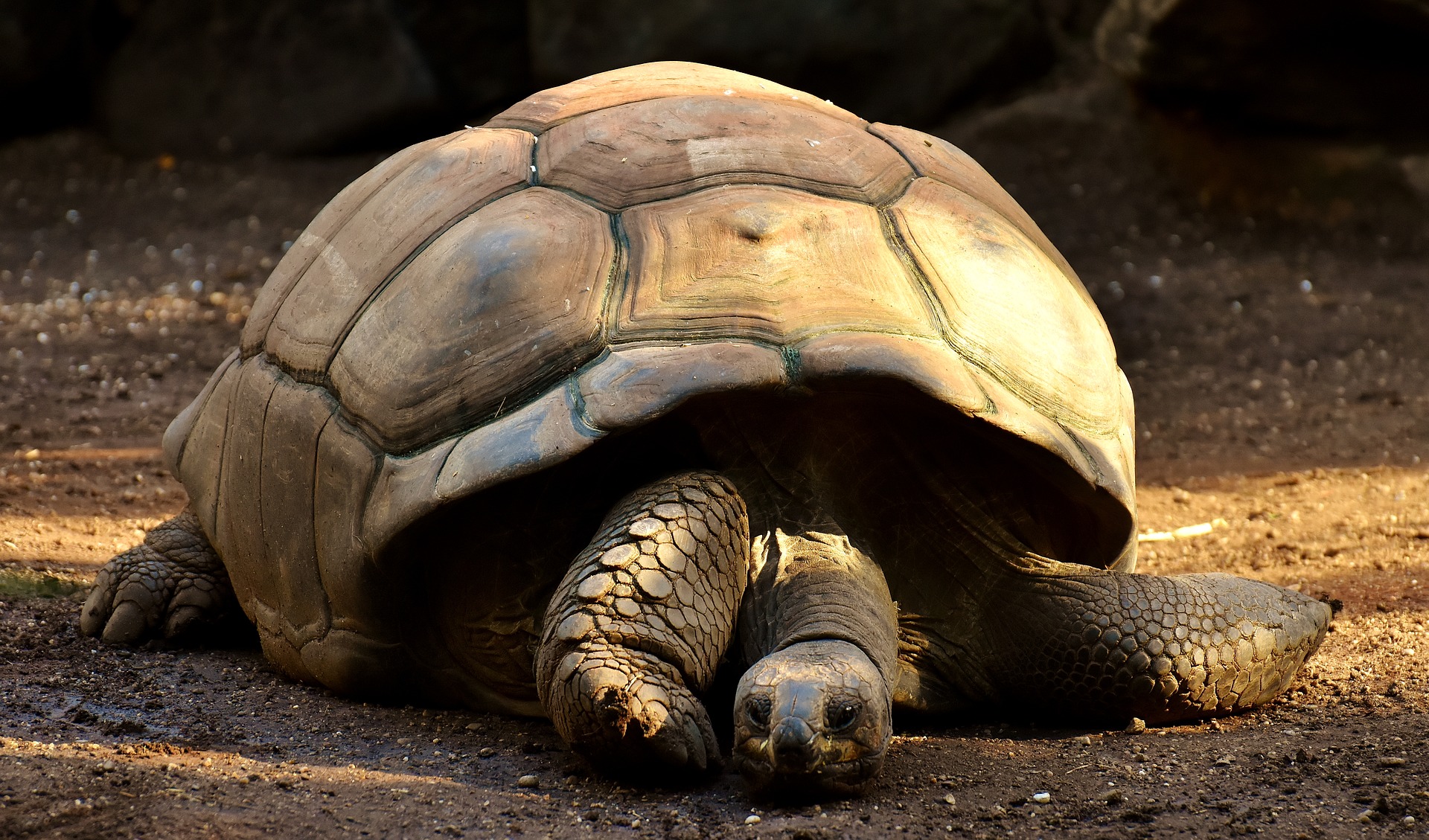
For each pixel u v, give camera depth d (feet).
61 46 153.28
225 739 35.94
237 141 149.28
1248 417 87.86
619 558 31.94
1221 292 113.29
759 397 33.78
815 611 32.35
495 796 31.40
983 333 36.88
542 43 144.56
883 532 36.52
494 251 37.06
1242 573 55.42
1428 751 33.32
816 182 39.58
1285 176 125.18
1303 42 119.24
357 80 147.13
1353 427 83.51
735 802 31.32
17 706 37.86
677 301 35.22
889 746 35.14
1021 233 42.96
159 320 108.99
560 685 31.35
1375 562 55.01
